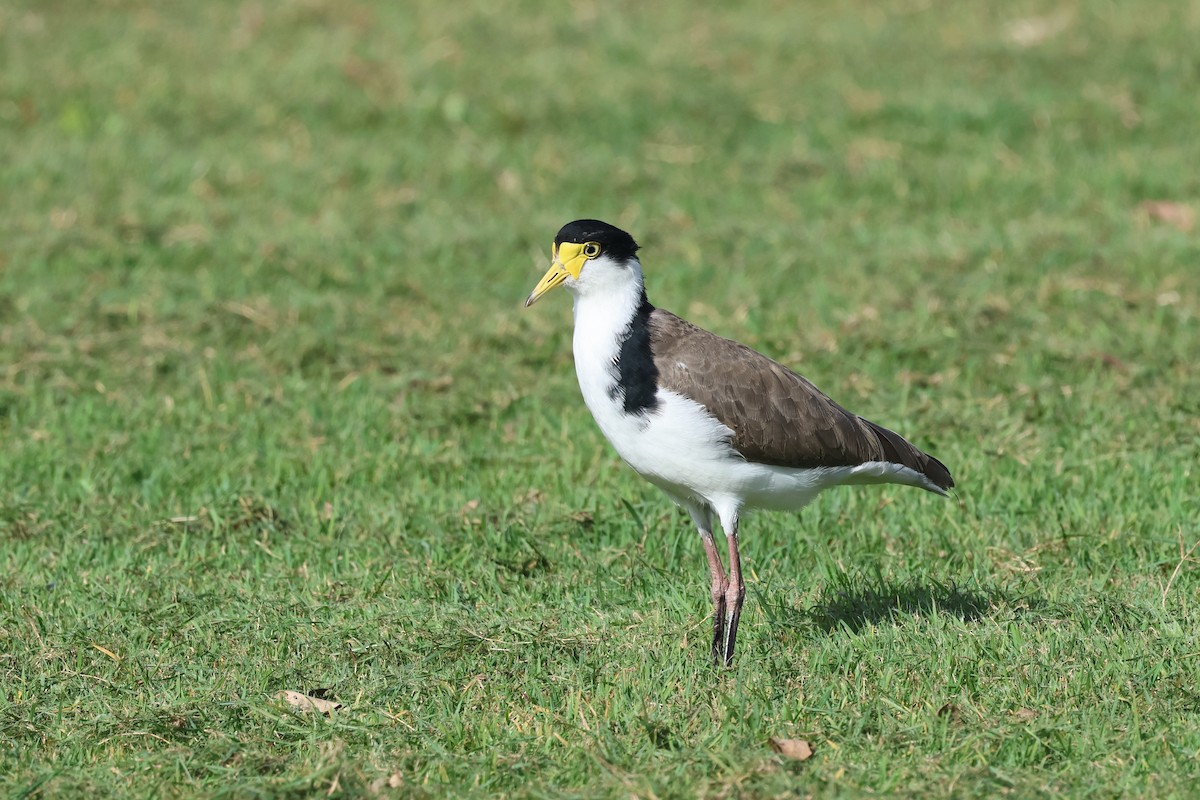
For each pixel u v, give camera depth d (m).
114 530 11.48
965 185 19.28
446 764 8.02
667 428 9.20
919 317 15.44
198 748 8.30
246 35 25.59
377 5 27.17
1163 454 12.47
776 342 14.96
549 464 12.55
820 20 26.34
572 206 19.19
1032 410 13.36
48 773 7.97
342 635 9.70
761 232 18.03
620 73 23.72
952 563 10.83
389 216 18.88
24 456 12.71
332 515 11.69
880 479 9.85
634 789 7.65
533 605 10.25
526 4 27.36
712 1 27.42
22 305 15.86
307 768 8.02
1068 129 20.92
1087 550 10.79
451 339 15.29
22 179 19.53
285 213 18.86
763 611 10.02
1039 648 9.20
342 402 13.88
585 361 9.38
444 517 11.55
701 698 8.73
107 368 14.58
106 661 9.43
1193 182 19.05
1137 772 7.80
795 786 7.64
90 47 24.75
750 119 21.92
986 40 24.84
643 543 11.11
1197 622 9.51
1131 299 15.67
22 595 10.36
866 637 9.51
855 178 19.73
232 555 11.10
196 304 15.88
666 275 16.86
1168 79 22.62
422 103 22.39
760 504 9.67
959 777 7.70
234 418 13.61
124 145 20.83
